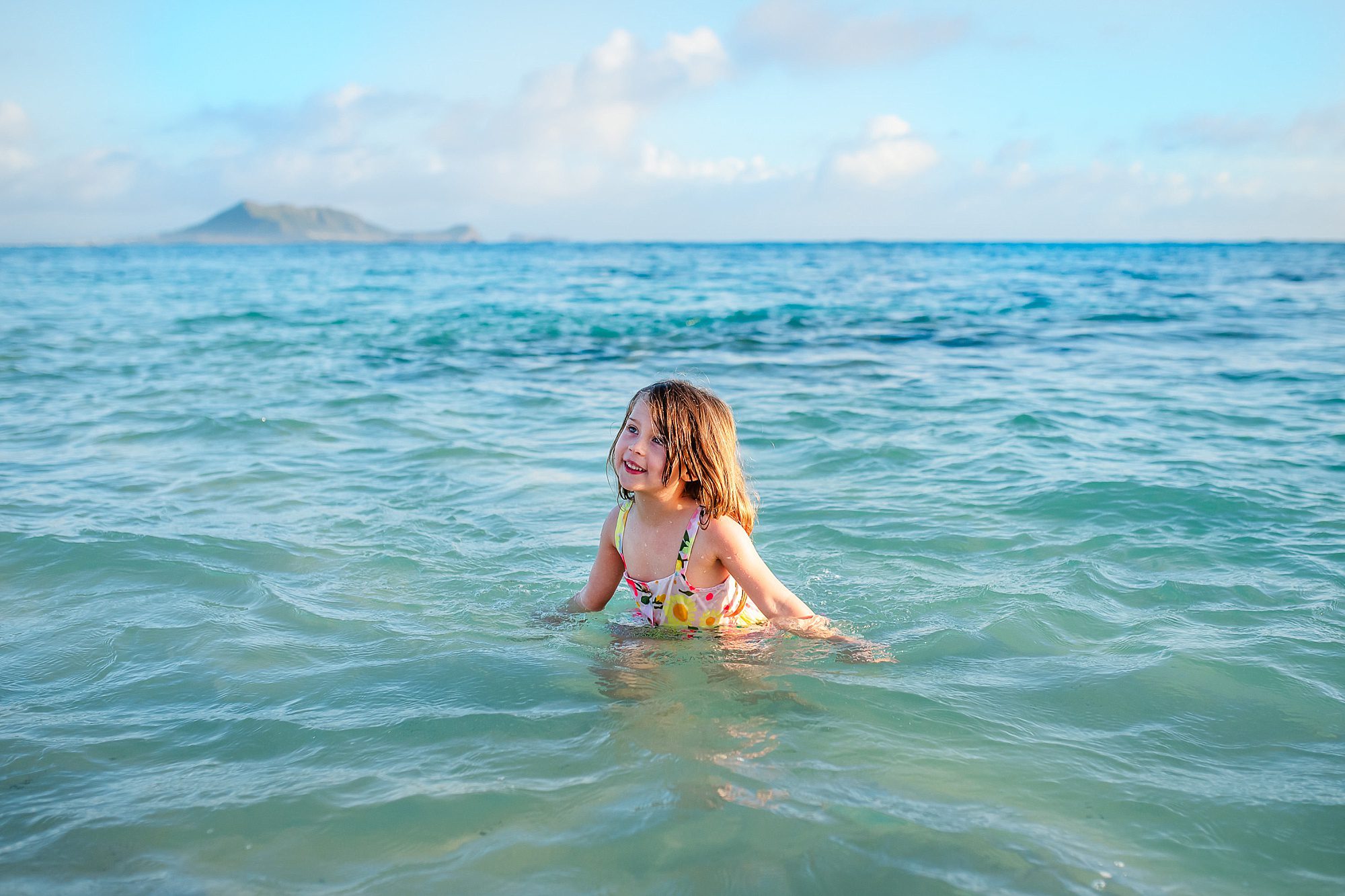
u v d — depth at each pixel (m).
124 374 9.98
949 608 3.33
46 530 4.21
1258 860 1.84
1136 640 3.01
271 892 1.75
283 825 1.97
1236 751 2.29
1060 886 1.74
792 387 9.13
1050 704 2.55
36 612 3.27
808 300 23.27
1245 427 6.74
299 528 4.36
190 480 5.32
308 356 11.90
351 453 6.13
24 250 155.38
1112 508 4.56
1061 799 2.05
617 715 2.47
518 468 5.71
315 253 128.25
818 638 3.06
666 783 2.11
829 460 5.84
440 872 1.80
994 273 41.16
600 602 3.38
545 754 2.26
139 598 3.41
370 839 1.91
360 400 8.35
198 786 2.12
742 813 1.98
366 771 2.19
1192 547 3.95
